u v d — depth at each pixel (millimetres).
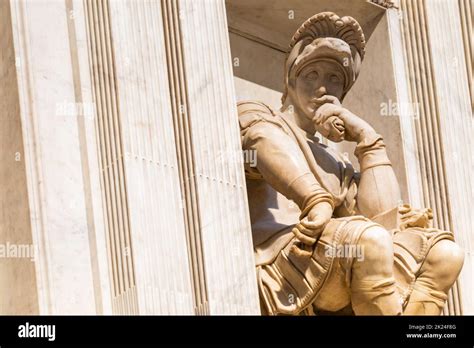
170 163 10164
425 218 10727
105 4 10148
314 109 11141
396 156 11953
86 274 9711
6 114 9875
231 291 10188
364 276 10125
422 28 12281
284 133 10750
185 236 10125
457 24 12508
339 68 11203
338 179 11016
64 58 10039
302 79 11188
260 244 10656
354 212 10961
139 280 9656
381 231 10180
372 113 12164
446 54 12336
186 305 9914
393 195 10844
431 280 10484
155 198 9969
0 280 9766
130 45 10180
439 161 11992
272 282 10422
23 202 9664
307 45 11203
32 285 9539
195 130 10359
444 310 11570
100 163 9914
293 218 11016
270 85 12281
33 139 9766
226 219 10336
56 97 9930
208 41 10656
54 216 9695
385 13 12250
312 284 10250
